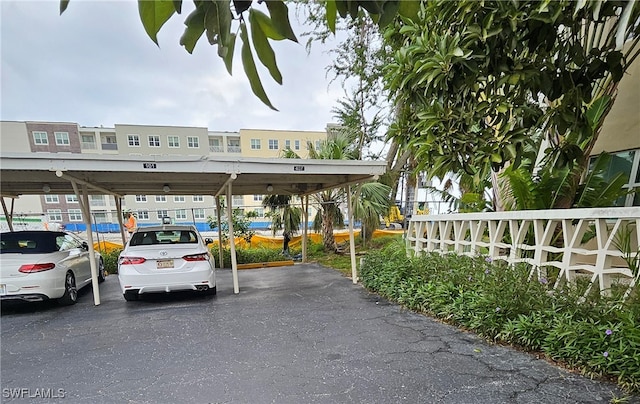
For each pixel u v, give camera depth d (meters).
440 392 2.42
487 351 3.07
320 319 4.15
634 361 2.32
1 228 9.36
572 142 2.75
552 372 2.64
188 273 5.07
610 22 3.98
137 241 5.49
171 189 8.00
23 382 2.75
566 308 3.01
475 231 4.93
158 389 2.59
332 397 2.40
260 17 0.69
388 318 4.13
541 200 4.48
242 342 3.47
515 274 3.70
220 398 2.44
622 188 4.71
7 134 26.09
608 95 4.14
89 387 2.65
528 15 1.90
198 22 0.64
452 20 2.32
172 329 3.93
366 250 10.34
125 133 27.31
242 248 10.49
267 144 30.28
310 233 13.55
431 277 4.55
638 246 2.93
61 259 5.10
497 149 2.44
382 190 10.06
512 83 2.13
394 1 0.71
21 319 4.45
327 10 0.75
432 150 2.67
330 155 9.12
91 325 4.16
